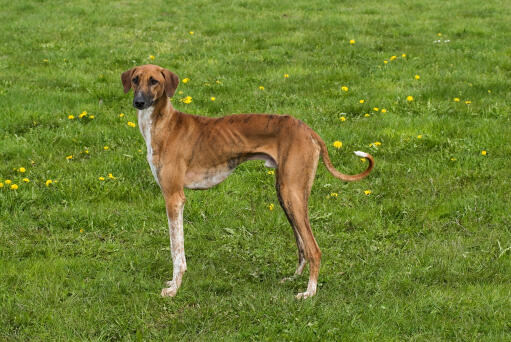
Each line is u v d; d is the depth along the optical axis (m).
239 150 5.20
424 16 18.11
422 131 9.30
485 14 18.25
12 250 6.05
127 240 6.45
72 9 19.06
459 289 5.34
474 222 6.68
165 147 5.22
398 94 10.94
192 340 4.58
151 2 20.52
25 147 8.58
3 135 9.08
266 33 16.12
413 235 6.51
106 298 5.19
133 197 7.36
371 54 13.81
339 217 6.92
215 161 5.23
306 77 12.15
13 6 19.48
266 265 5.87
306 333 4.62
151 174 7.88
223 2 20.39
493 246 6.13
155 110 5.21
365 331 4.66
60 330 4.68
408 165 8.21
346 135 9.16
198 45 14.95
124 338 4.61
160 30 16.75
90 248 6.14
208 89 11.47
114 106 10.45
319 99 10.84
